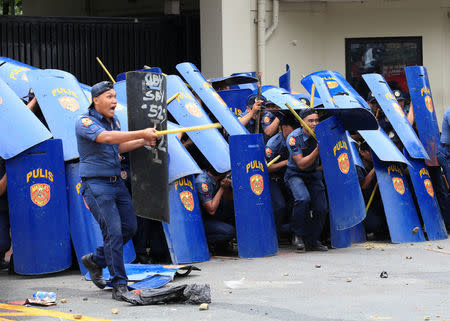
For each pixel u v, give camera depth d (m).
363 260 8.31
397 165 9.82
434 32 15.27
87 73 14.03
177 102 9.19
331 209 8.72
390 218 9.59
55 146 7.98
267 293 6.58
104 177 6.31
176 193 8.48
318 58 15.02
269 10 14.41
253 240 8.68
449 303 6.00
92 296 6.62
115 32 14.26
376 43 15.23
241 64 14.12
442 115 15.35
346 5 15.09
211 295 6.53
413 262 8.16
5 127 7.93
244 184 8.70
